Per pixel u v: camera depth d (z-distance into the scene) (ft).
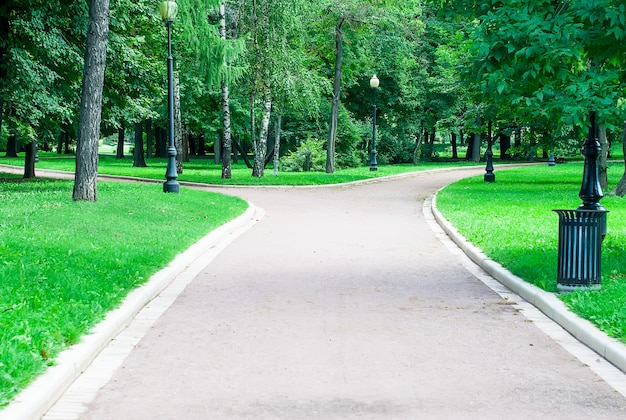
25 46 88.28
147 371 21.75
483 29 37.22
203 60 111.75
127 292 31.86
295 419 17.70
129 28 96.68
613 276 35.63
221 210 70.18
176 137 145.28
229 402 18.97
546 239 49.26
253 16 116.06
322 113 184.96
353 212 77.05
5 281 30.63
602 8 34.68
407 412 18.22
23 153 287.89
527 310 30.60
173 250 44.60
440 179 143.43
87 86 66.95
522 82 37.65
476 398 19.36
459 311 30.32
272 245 51.47
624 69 40.04
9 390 17.84
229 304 31.58
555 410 18.47
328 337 25.88
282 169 165.78
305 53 139.13
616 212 68.69
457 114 215.10
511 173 157.17
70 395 19.49
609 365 22.59
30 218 51.83
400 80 206.90
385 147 214.48
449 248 50.42
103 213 58.23
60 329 23.56
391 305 31.45
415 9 167.53
